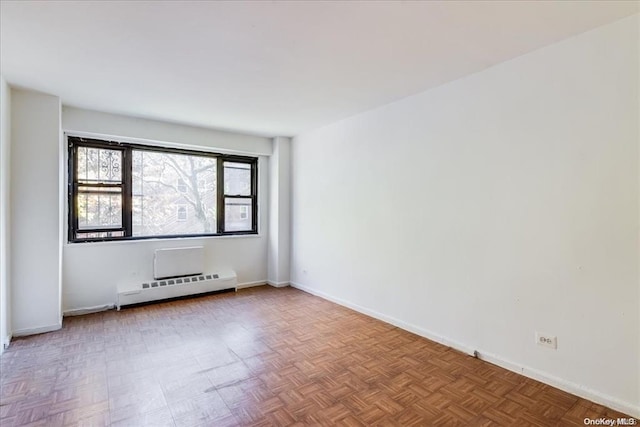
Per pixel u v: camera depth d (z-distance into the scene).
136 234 4.42
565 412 2.05
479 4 1.83
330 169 4.48
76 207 3.98
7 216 3.04
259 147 5.24
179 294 4.55
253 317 3.84
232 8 1.86
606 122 2.08
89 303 4.01
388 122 3.62
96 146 4.11
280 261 5.33
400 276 3.50
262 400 2.17
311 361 2.74
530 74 2.43
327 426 1.92
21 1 1.80
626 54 2.00
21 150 3.20
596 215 2.13
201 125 4.52
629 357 2.01
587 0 1.80
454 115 2.96
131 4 1.83
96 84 3.03
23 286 3.22
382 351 2.93
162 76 2.85
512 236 2.55
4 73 2.79
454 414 2.04
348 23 2.02
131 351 2.91
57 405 2.10
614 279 2.06
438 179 3.10
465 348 2.89
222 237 5.04
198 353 2.88
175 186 4.74
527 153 2.46
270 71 2.75
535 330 2.43
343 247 4.28
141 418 1.98
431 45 2.31
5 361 2.70
